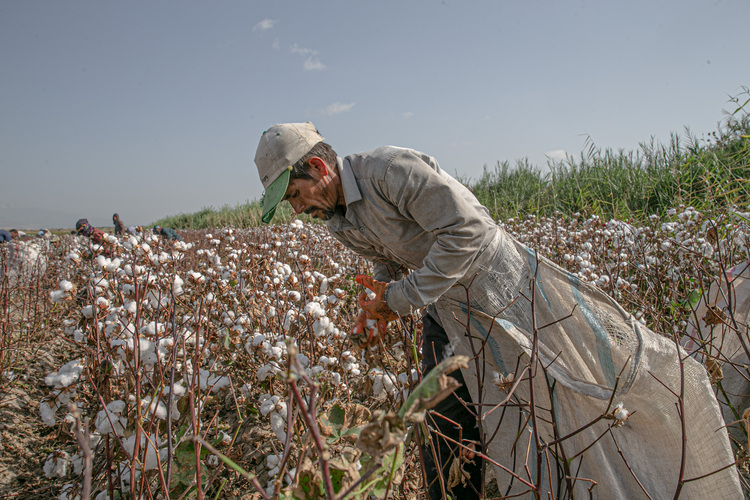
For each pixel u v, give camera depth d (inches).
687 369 65.3
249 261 126.9
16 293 227.6
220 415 117.3
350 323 113.8
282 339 95.4
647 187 292.2
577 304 69.9
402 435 30.9
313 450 48.4
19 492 95.9
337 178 72.2
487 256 71.1
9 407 132.2
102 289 73.1
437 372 31.0
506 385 63.4
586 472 71.6
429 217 66.9
